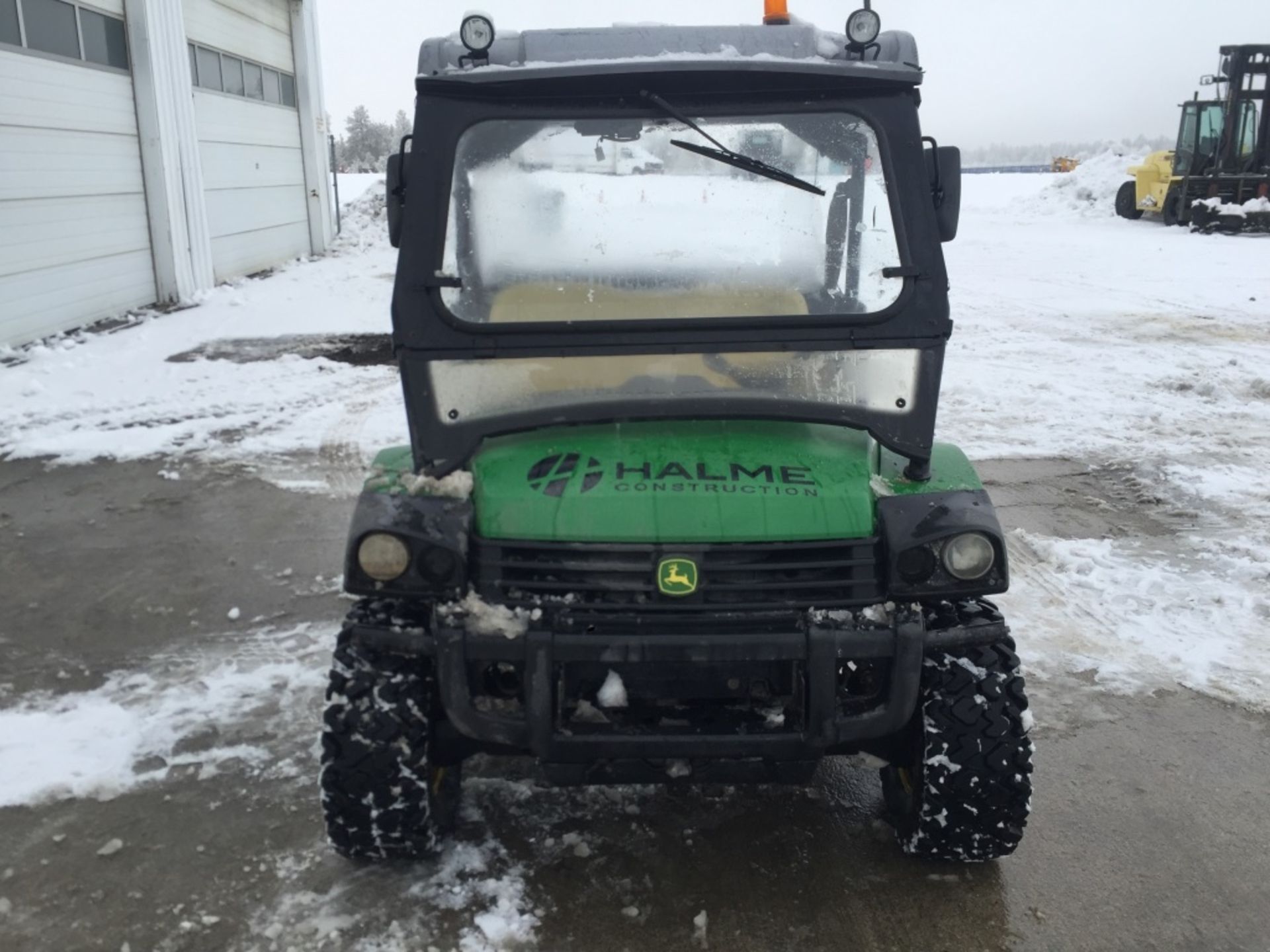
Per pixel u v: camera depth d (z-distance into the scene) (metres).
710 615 2.68
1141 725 4.00
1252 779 3.65
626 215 3.09
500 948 2.84
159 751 3.79
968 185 48.31
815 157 3.12
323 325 12.77
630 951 2.83
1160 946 2.87
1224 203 23.69
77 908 3.01
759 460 2.90
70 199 12.17
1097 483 6.84
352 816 2.90
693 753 2.68
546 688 2.64
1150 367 9.98
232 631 4.76
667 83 3.06
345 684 2.88
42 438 7.73
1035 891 3.08
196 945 2.87
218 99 17.02
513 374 3.05
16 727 3.93
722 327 3.05
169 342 11.52
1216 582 5.23
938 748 2.84
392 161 3.21
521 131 3.07
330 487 6.73
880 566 2.76
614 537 2.70
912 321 3.07
